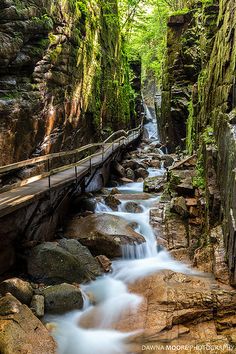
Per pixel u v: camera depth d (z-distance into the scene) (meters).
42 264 7.32
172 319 5.87
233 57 9.49
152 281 7.33
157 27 35.47
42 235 8.88
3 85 9.00
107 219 10.40
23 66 9.77
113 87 22.42
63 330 6.00
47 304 6.39
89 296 7.12
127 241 9.23
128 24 30.61
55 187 9.20
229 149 7.60
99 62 17.98
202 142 12.43
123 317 6.30
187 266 8.34
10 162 9.20
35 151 10.61
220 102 10.80
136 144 28.73
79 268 7.60
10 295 5.87
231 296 6.21
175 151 22.73
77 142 14.53
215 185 9.60
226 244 7.43
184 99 21.83
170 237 9.80
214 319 5.91
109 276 8.12
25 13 9.20
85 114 15.52
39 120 10.49
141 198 13.10
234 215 6.48
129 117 30.22
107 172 16.70
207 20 17.16
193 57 21.36
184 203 10.84
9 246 7.44
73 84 13.51
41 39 10.33
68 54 12.69
